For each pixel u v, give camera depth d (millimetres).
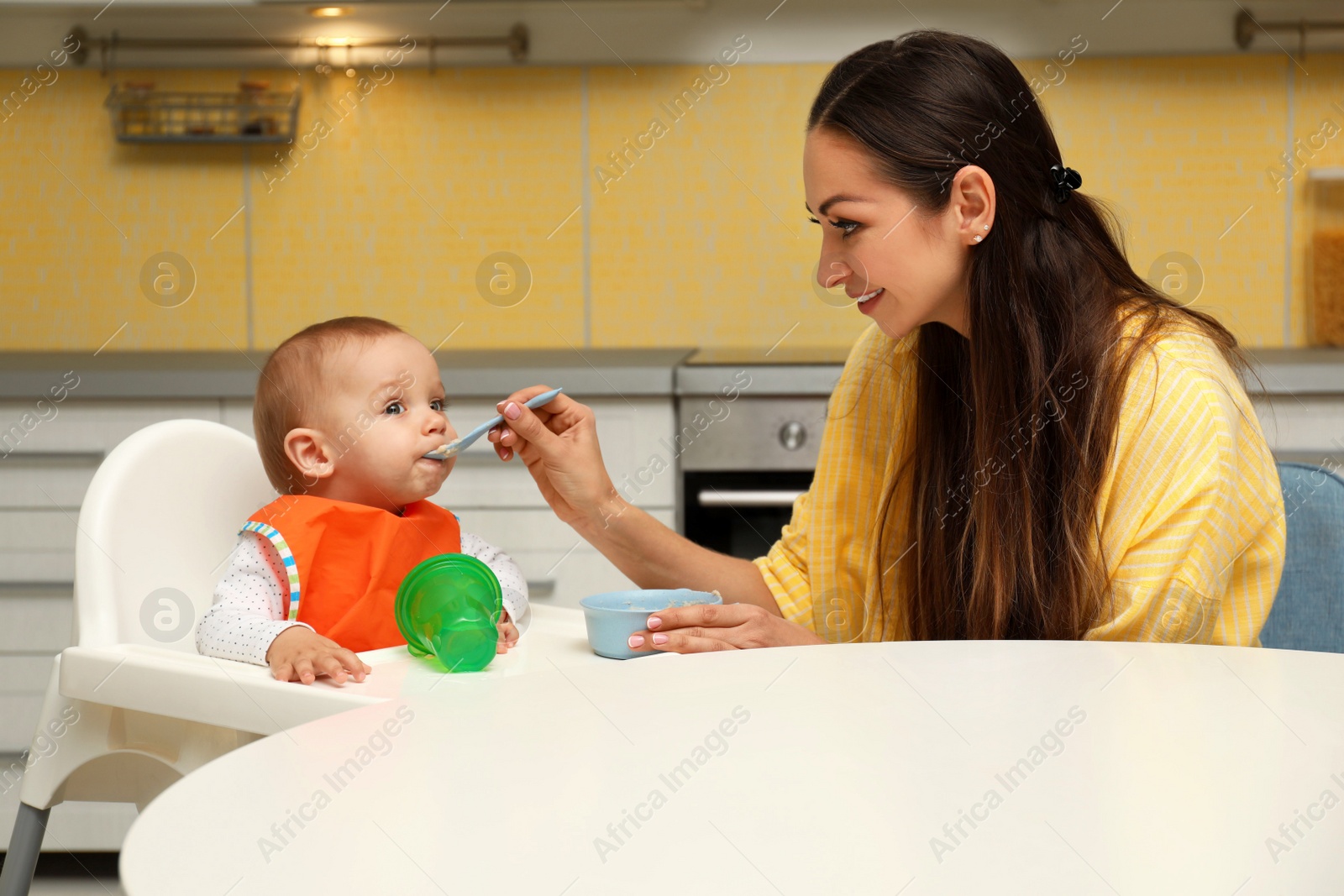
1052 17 2500
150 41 2531
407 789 514
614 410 2051
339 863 435
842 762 547
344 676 742
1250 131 2529
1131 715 620
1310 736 586
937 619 1133
